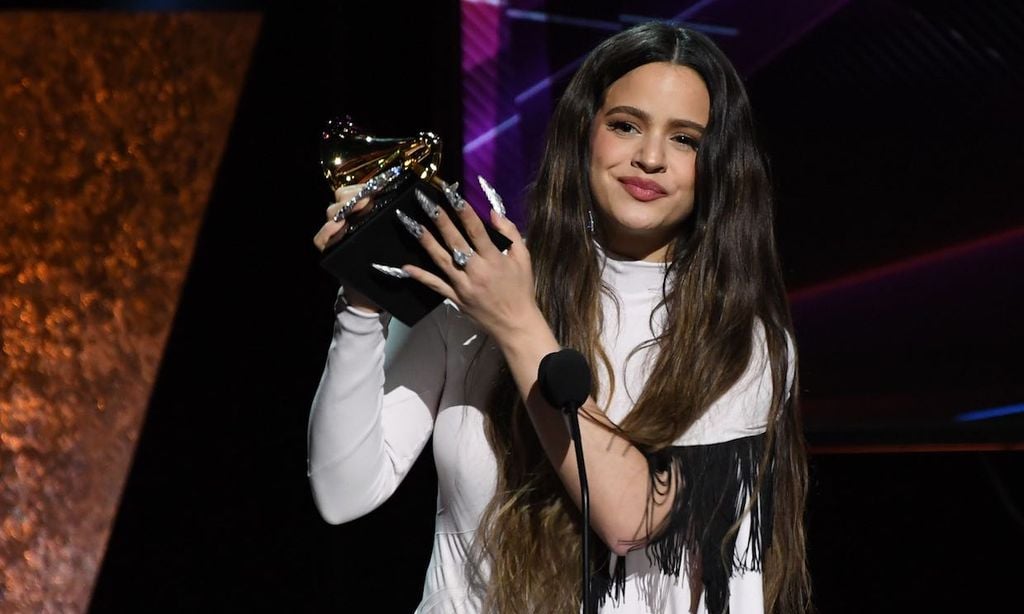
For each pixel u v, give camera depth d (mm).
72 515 11117
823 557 9969
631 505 4965
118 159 11125
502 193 10883
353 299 4988
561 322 5379
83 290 11133
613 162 5246
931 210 10859
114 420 11141
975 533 9836
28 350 11117
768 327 5414
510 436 5254
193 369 11148
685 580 5148
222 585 11141
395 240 4742
